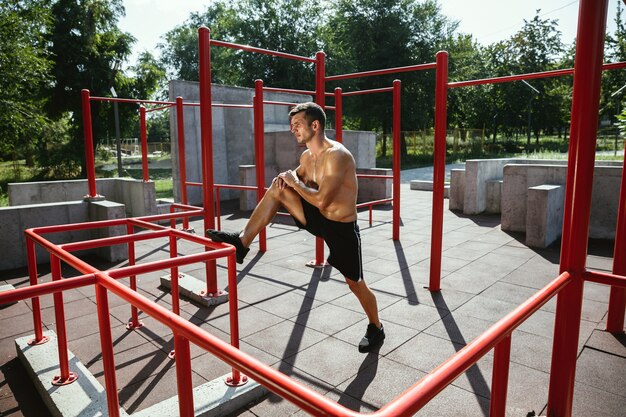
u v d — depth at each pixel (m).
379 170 10.95
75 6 25.72
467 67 32.81
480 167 9.37
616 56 25.94
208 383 2.72
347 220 3.04
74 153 28.31
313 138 2.95
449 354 3.18
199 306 4.30
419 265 5.61
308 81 32.06
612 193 6.75
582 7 1.74
